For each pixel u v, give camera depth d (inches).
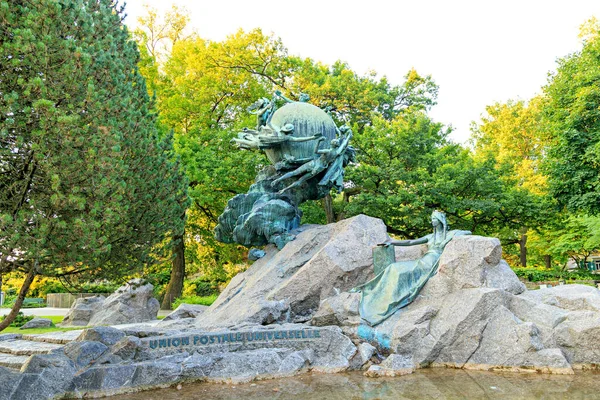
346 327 432.8
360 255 497.0
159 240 435.2
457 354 397.7
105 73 382.9
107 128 355.9
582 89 893.2
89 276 406.6
